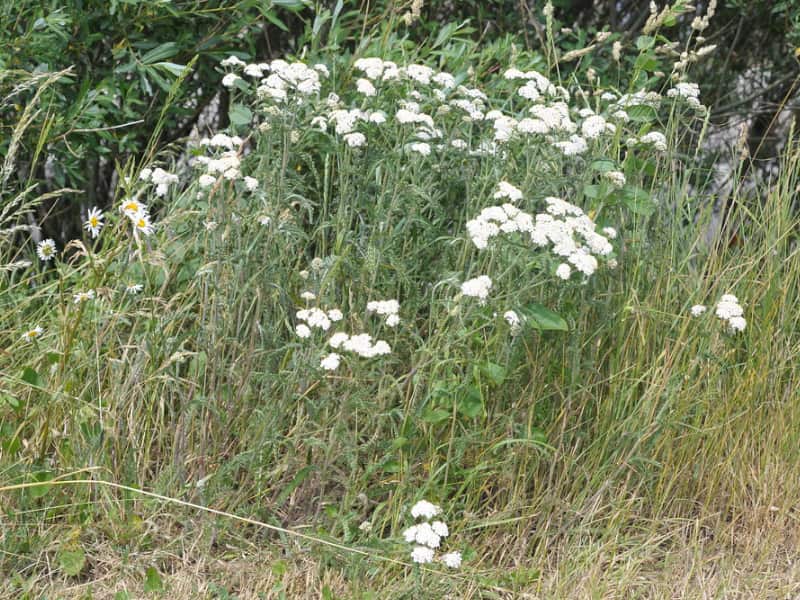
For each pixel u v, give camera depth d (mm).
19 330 2918
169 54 3277
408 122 2818
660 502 2846
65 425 2727
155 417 2846
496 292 2748
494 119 2969
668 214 3090
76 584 2582
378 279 2875
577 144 2828
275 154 2838
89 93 3244
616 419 2854
